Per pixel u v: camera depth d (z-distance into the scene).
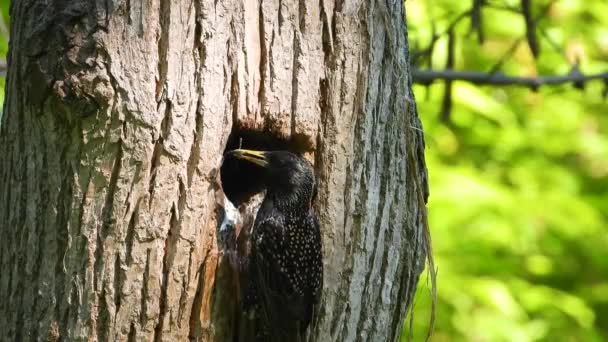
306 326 8.52
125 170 7.73
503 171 17.06
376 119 8.60
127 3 7.68
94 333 7.82
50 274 7.88
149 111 7.73
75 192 7.77
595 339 16.30
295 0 8.27
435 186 15.17
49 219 7.86
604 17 17.00
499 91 17.52
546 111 17.53
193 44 7.90
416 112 9.22
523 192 16.22
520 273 16.30
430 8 15.12
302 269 8.45
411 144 8.85
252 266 8.59
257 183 9.20
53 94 7.57
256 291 8.55
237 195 9.20
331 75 8.38
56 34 7.57
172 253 7.87
